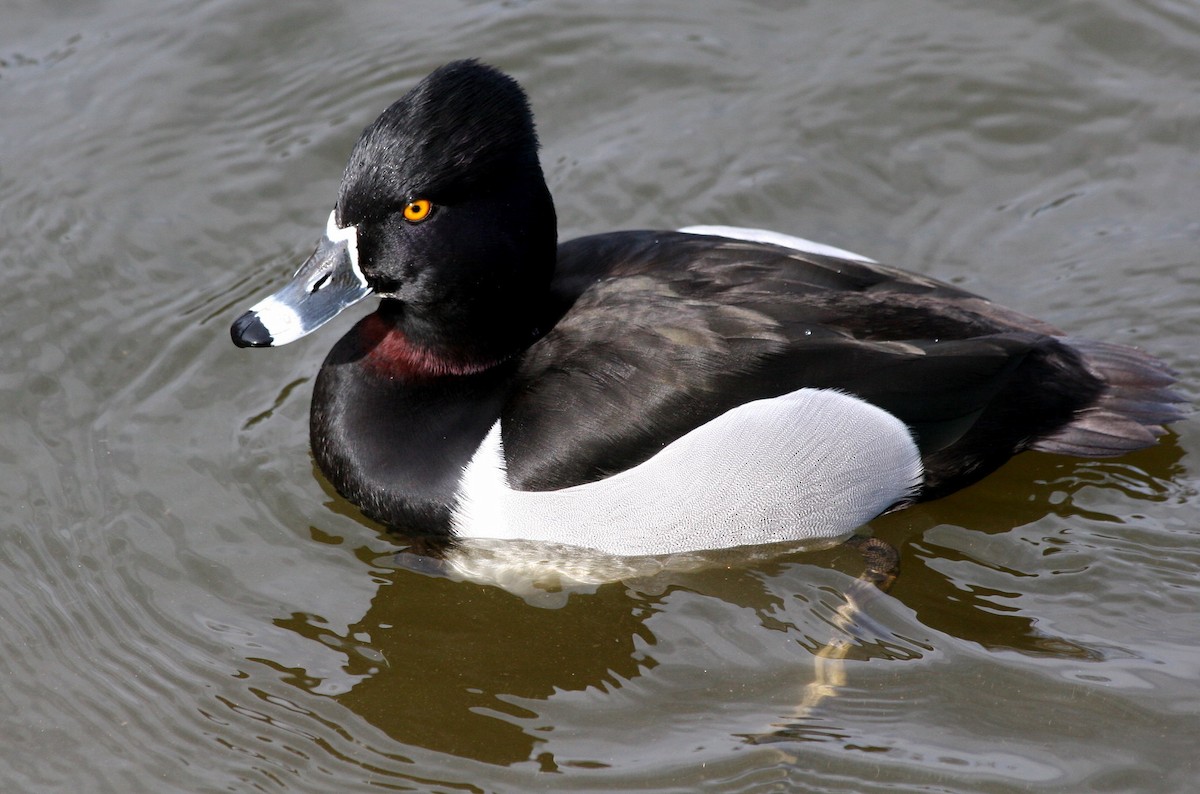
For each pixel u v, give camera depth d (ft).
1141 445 28.07
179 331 34.35
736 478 26.89
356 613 28.32
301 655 27.55
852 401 26.68
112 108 39.78
